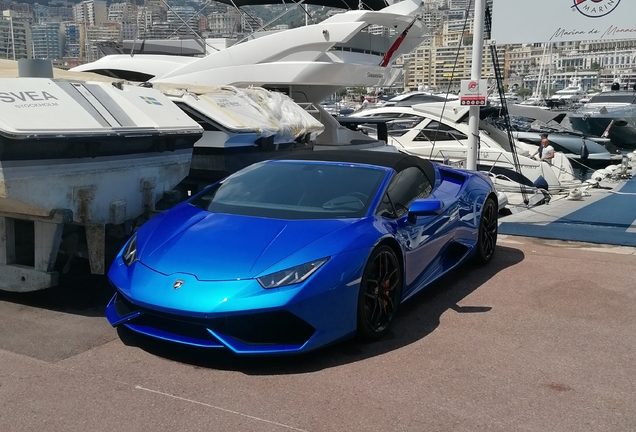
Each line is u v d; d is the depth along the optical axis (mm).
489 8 9297
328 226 3910
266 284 3414
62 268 4988
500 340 4020
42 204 4090
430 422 2938
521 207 10703
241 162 6133
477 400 3174
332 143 9406
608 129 25422
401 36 9977
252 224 3973
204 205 4480
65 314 4352
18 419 2893
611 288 5223
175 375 3389
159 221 4324
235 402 3096
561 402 3172
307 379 3375
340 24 8820
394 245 4172
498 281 5414
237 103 6430
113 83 5102
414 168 5117
